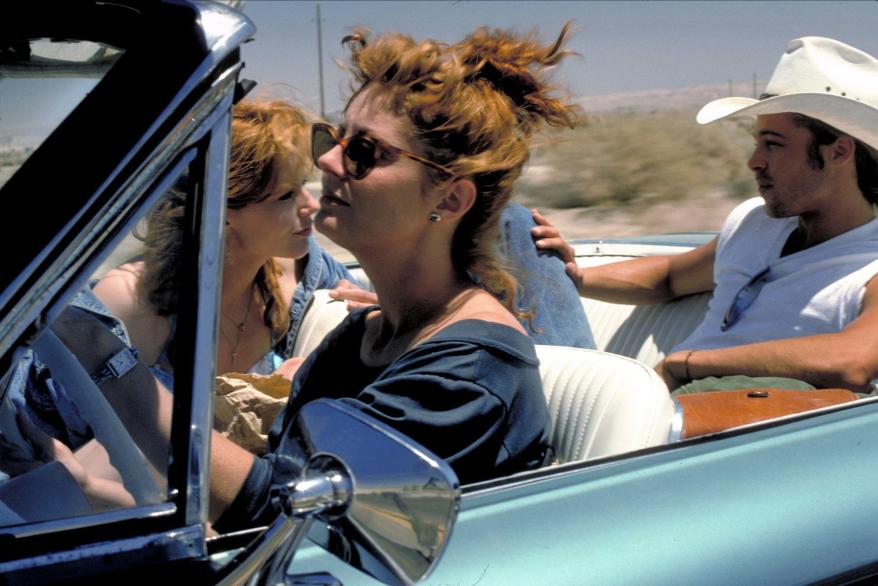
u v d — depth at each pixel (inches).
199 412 52.6
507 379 74.1
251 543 51.8
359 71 78.7
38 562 50.0
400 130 76.0
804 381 117.0
